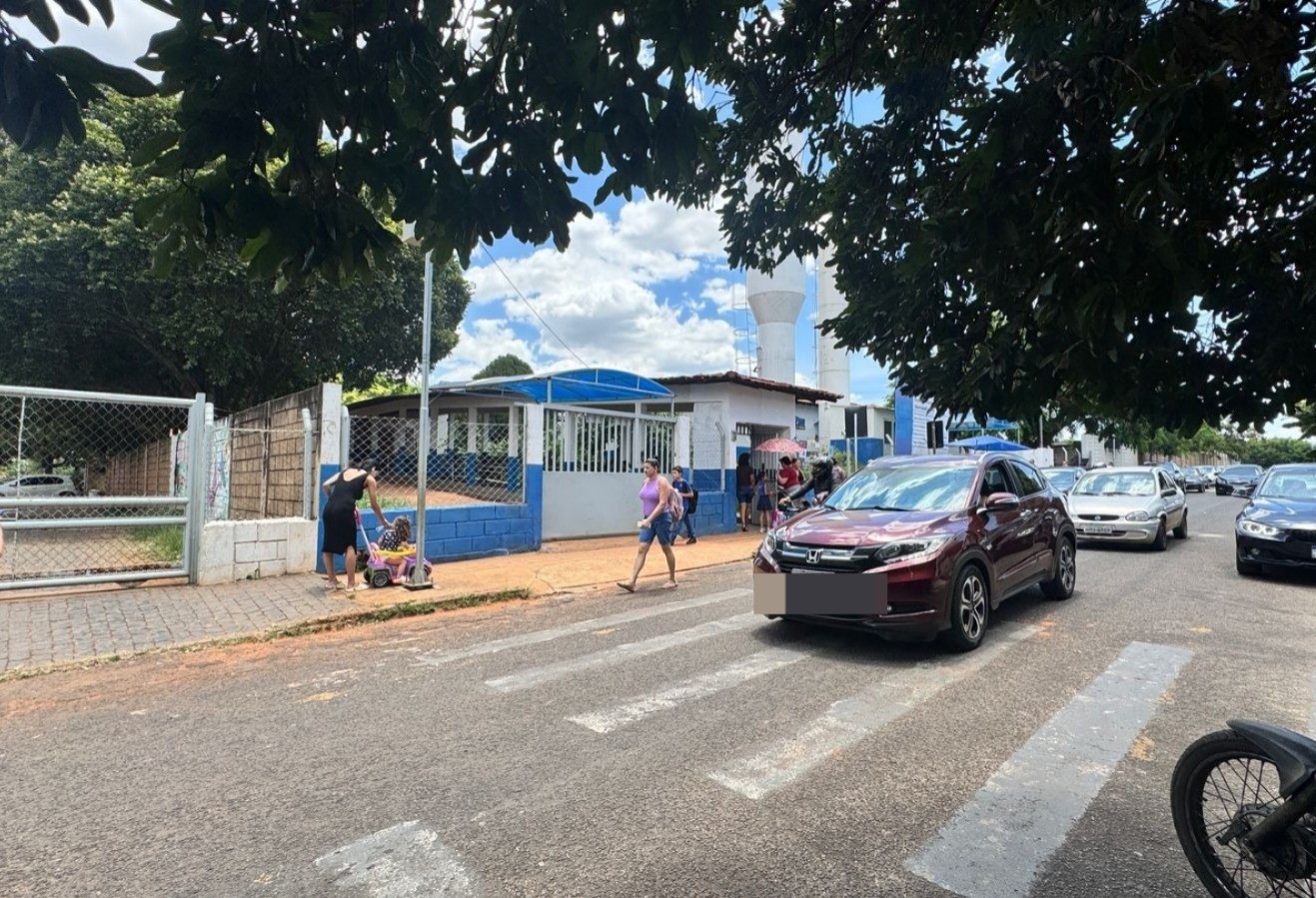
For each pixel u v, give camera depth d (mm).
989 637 6297
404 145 2066
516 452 12188
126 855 2844
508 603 8070
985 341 2488
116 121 15281
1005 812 3178
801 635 6367
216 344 16781
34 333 16016
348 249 2088
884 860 2795
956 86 3184
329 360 19766
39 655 5793
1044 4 2590
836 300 31312
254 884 2643
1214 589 8633
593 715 4371
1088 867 2754
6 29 1570
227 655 5891
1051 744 3936
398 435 11414
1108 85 2064
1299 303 2158
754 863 2771
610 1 1924
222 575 8703
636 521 14172
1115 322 1903
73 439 12227
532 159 2197
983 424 2648
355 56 1938
